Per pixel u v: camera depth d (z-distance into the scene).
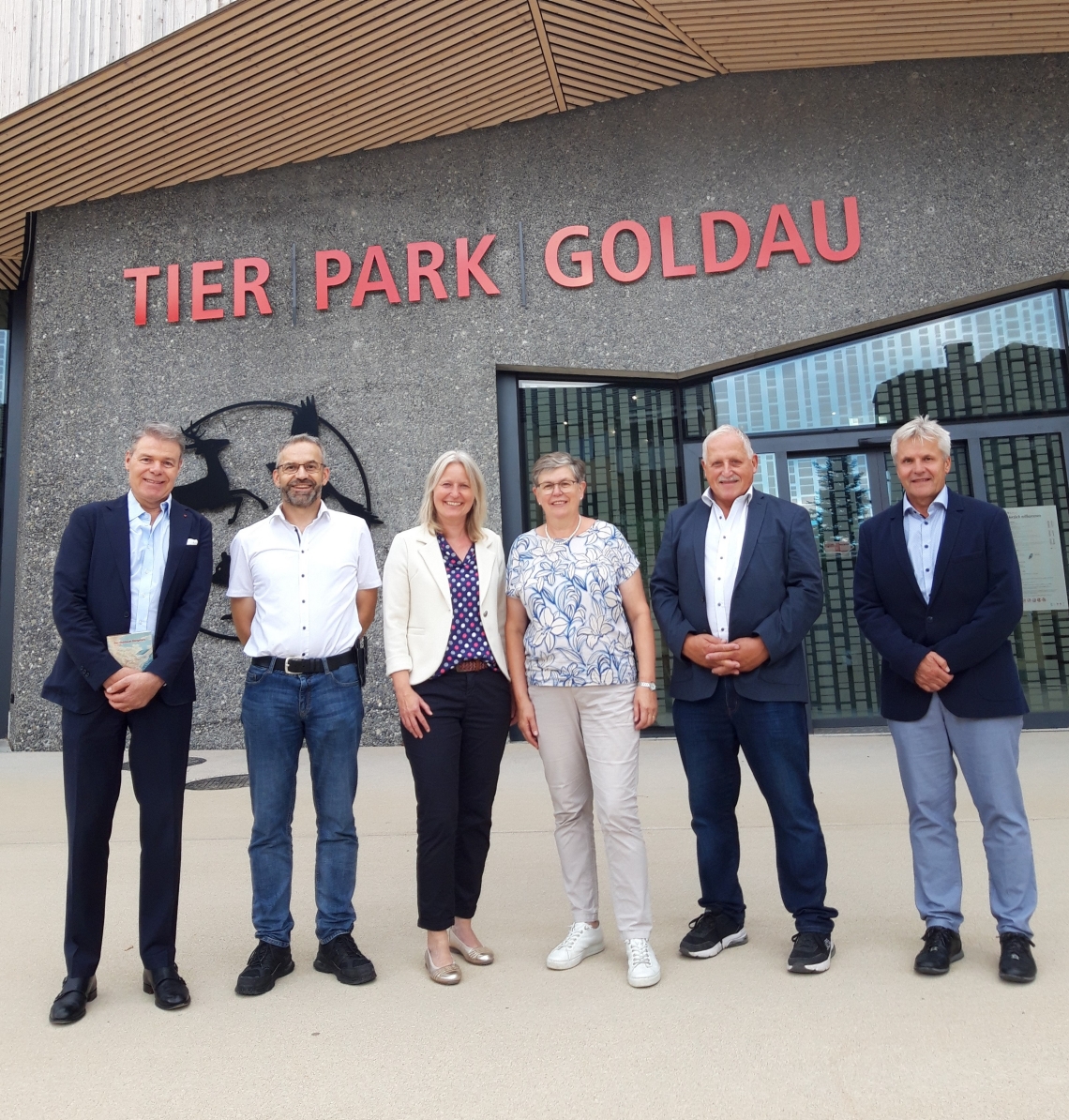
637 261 7.05
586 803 2.76
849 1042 2.08
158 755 2.51
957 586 2.59
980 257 6.80
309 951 2.85
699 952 2.66
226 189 7.36
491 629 2.79
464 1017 2.31
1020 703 2.54
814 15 6.24
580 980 2.54
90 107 6.33
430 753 2.67
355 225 7.25
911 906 3.02
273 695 2.70
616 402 7.27
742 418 7.14
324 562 2.80
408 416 7.05
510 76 6.59
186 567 2.60
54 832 4.34
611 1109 1.83
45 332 7.36
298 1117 1.83
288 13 5.77
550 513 2.83
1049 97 6.86
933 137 6.90
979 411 6.96
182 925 3.06
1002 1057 1.98
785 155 6.99
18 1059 2.12
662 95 7.10
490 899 3.29
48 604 7.08
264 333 7.21
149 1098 1.92
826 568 7.02
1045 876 3.22
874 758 5.71
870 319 6.84
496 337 7.06
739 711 2.68
